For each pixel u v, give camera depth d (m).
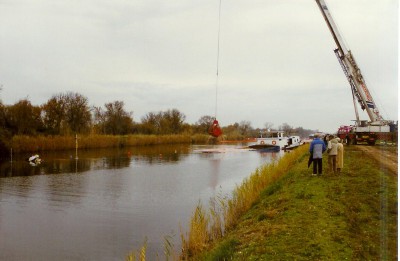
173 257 14.91
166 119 127.81
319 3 42.00
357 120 45.19
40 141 73.75
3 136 64.69
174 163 56.00
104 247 17.53
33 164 52.38
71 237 19.02
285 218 13.86
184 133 126.81
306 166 26.78
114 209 25.25
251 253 10.91
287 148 80.88
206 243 15.51
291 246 10.98
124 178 39.84
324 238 11.43
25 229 20.47
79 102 90.31
